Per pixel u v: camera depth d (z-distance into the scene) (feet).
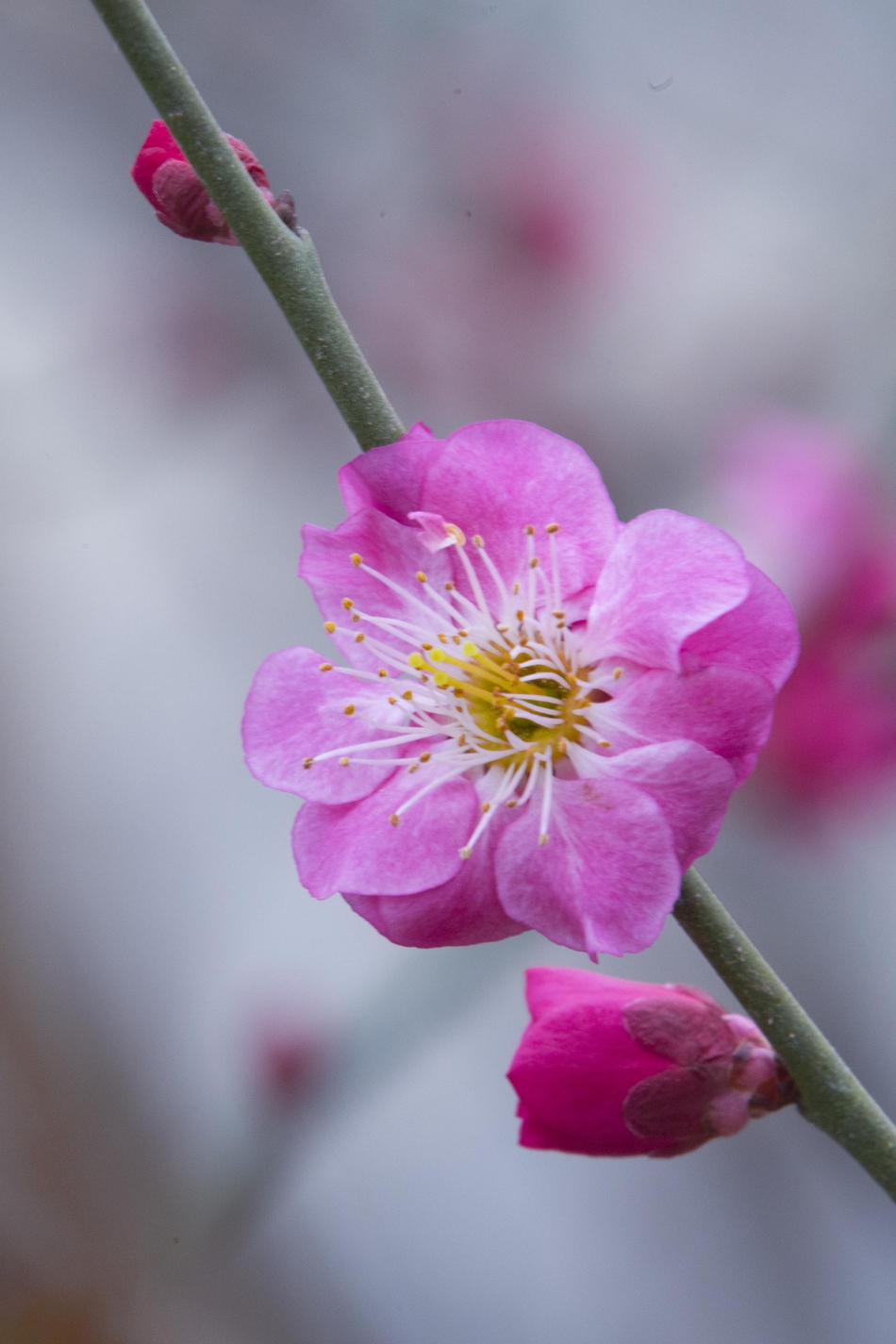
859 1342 1.49
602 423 1.65
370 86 1.71
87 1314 1.56
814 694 1.22
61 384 1.71
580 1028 1.02
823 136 1.69
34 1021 1.71
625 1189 1.68
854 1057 1.37
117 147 1.74
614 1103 1.01
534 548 1.01
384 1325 1.65
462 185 1.74
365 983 1.28
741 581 0.99
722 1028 1.02
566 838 1.00
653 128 1.74
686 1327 1.57
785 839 1.30
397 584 1.02
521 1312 1.64
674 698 1.00
